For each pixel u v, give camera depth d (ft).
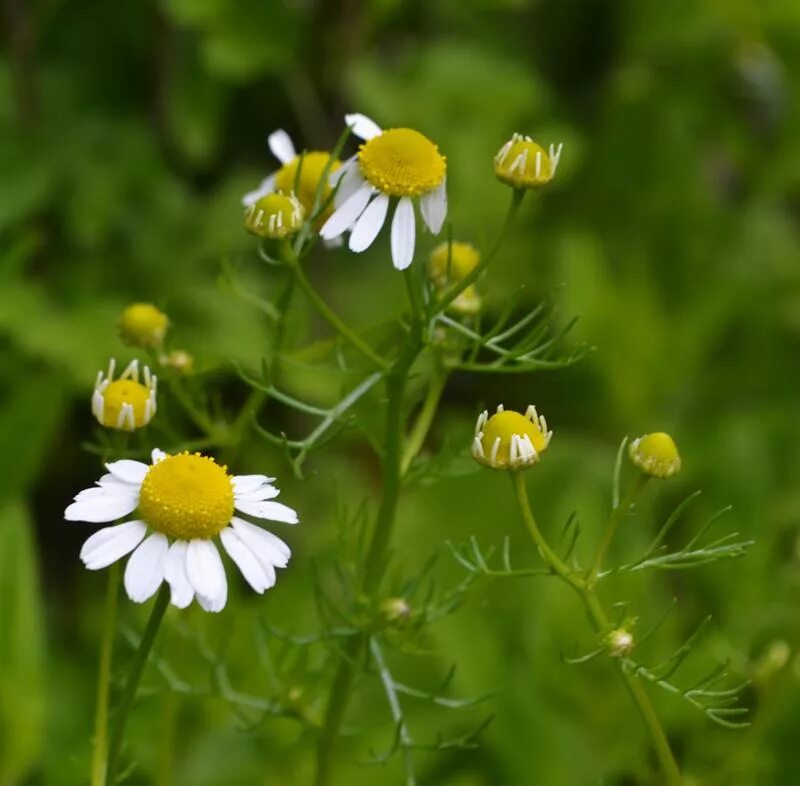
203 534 1.18
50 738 1.52
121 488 1.18
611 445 1.93
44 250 1.75
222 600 1.17
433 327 1.26
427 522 1.61
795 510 1.63
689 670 1.49
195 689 1.32
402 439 1.28
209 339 1.63
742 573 1.57
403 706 1.49
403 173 1.23
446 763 1.49
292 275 1.27
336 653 1.28
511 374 1.96
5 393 1.65
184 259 1.73
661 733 1.23
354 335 1.25
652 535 1.61
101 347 1.61
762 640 1.52
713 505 1.66
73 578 1.74
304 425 1.76
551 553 1.23
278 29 1.85
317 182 1.28
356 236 1.23
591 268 1.95
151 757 1.46
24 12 1.73
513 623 1.55
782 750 1.46
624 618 1.23
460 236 1.85
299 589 1.49
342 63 1.94
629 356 1.94
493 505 1.62
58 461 1.78
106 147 1.74
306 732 1.32
